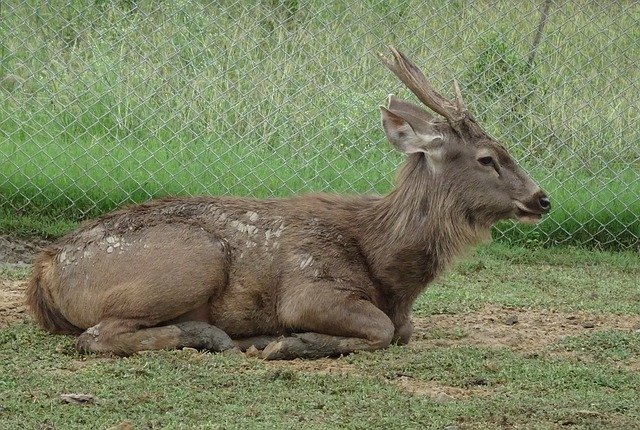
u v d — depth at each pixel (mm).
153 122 20453
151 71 20641
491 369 12031
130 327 12211
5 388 10688
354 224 13094
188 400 10461
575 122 20250
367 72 20375
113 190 19016
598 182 19828
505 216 13164
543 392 11328
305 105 20281
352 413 10242
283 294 12594
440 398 10820
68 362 11836
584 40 20500
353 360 12156
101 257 12484
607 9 20281
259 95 20359
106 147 19781
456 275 17500
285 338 12375
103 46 21125
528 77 20188
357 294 12648
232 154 19703
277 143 20234
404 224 12906
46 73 20969
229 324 12688
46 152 19578
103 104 20516
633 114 20469
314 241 12781
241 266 12648
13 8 20828
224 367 11648
